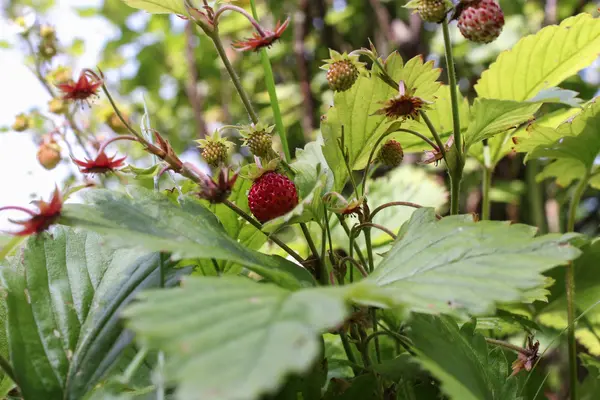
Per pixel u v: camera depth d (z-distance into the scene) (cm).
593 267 25
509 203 51
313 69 70
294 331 15
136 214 19
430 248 19
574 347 24
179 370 14
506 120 22
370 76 22
